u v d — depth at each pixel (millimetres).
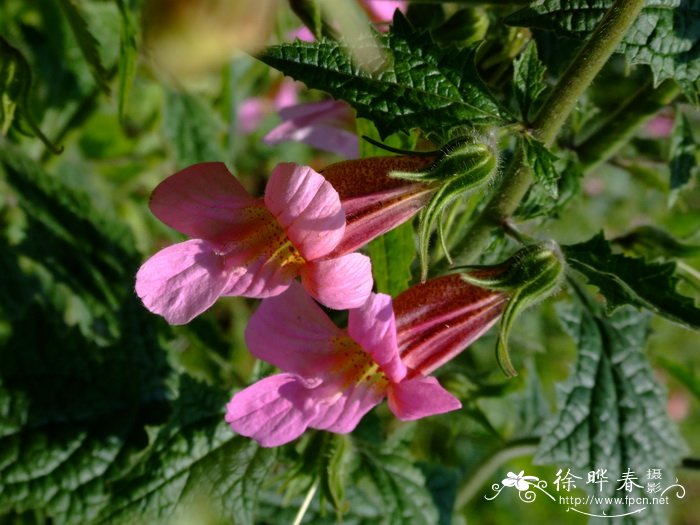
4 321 320
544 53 266
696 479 598
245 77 371
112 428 277
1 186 359
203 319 311
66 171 378
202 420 267
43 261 306
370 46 208
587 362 281
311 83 219
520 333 362
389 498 283
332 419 209
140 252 315
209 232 205
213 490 261
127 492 259
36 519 304
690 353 556
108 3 353
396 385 209
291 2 232
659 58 231
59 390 276
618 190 475
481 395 308
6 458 264
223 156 318
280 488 261
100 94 356
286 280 205
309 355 212
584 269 227
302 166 198
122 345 288
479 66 264
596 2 223
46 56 356
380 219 209
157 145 414
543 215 256
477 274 215
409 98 221
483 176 204
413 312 217
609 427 279
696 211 395
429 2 251
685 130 284
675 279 220
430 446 345
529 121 224
